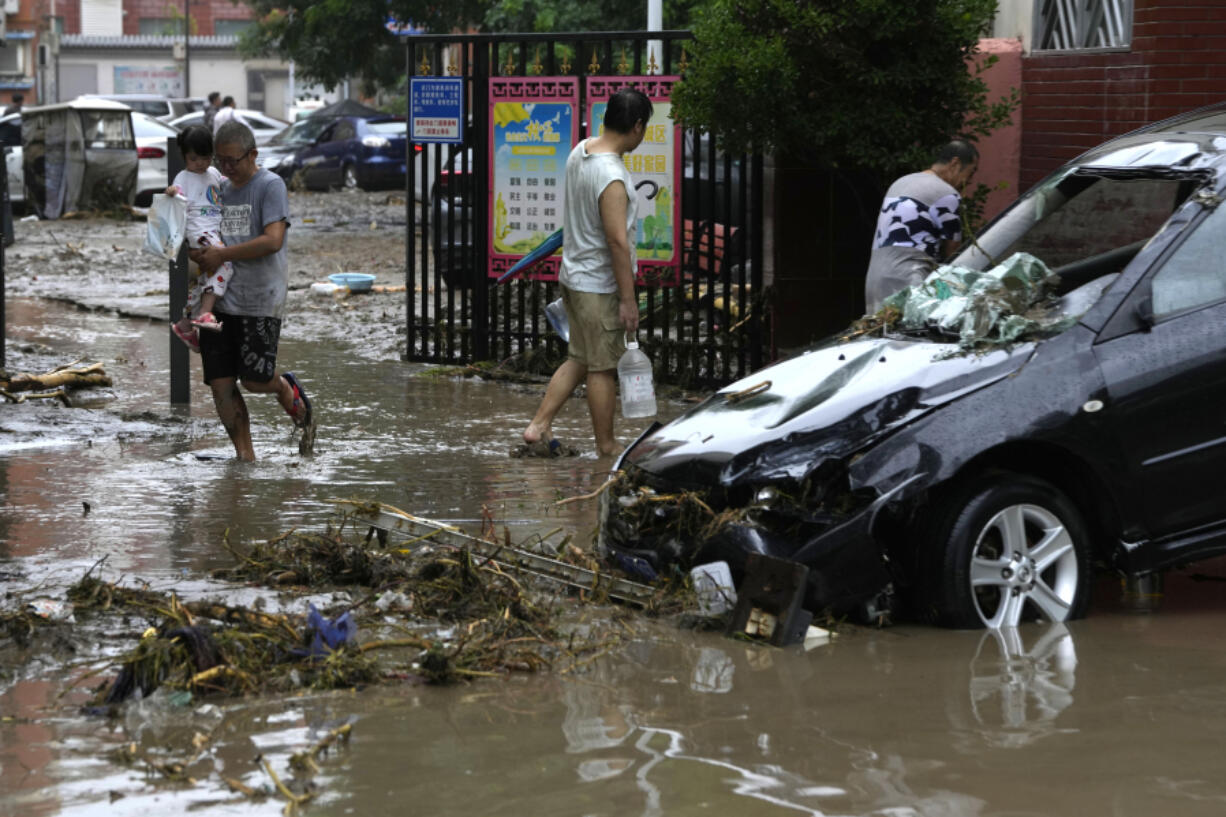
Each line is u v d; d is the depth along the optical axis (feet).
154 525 26.40
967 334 21.91
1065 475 21.63
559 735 16.61
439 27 119.44
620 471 22.91
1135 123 38.52
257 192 31.60
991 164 44.37
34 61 276.41
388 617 21.07
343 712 17.31
